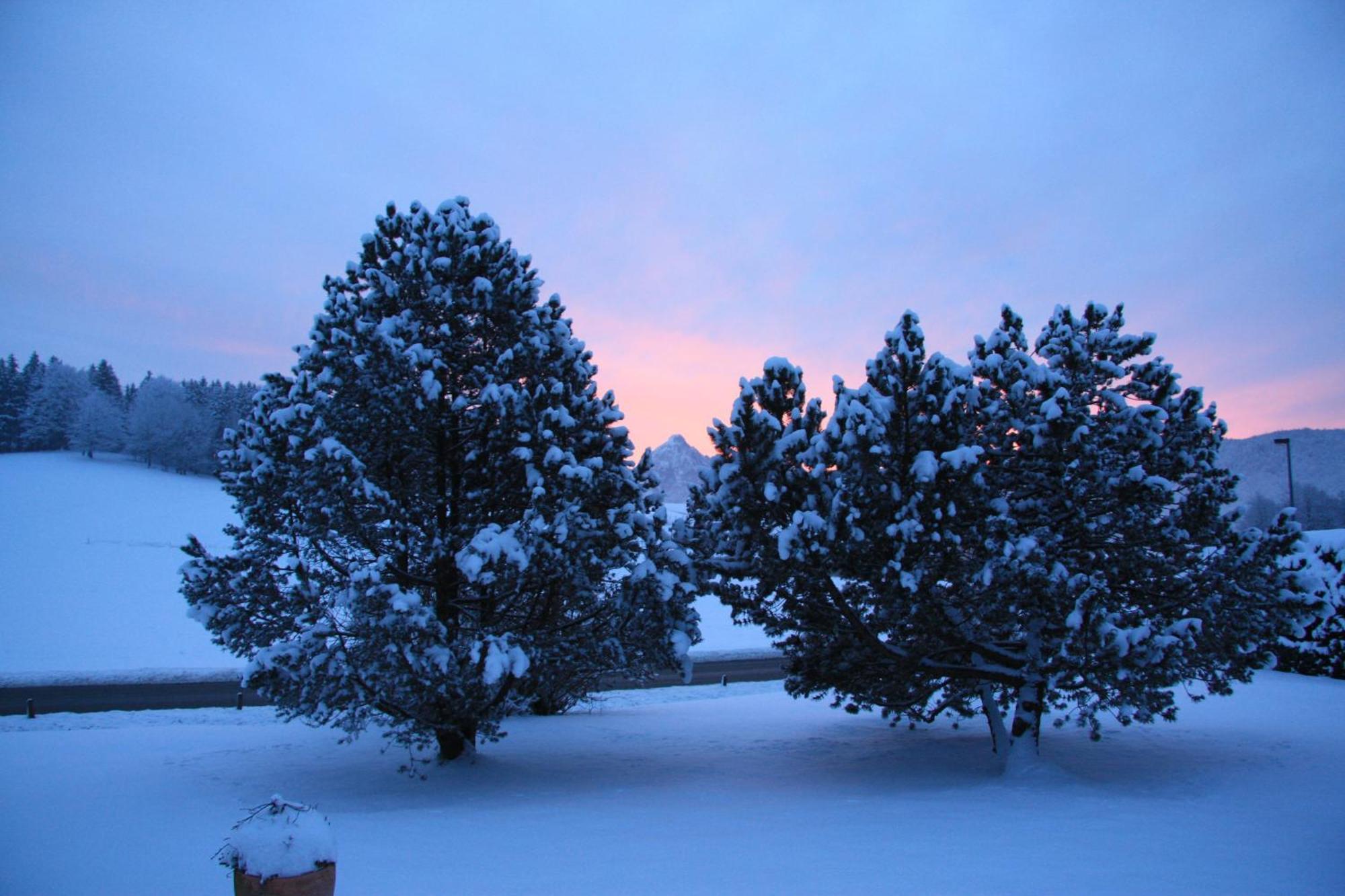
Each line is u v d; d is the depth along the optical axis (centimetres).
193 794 1169
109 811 1052
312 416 1204
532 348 1299
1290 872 686
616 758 1476
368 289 1388
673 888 653
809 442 1204
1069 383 1245
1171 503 1173
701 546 1386
